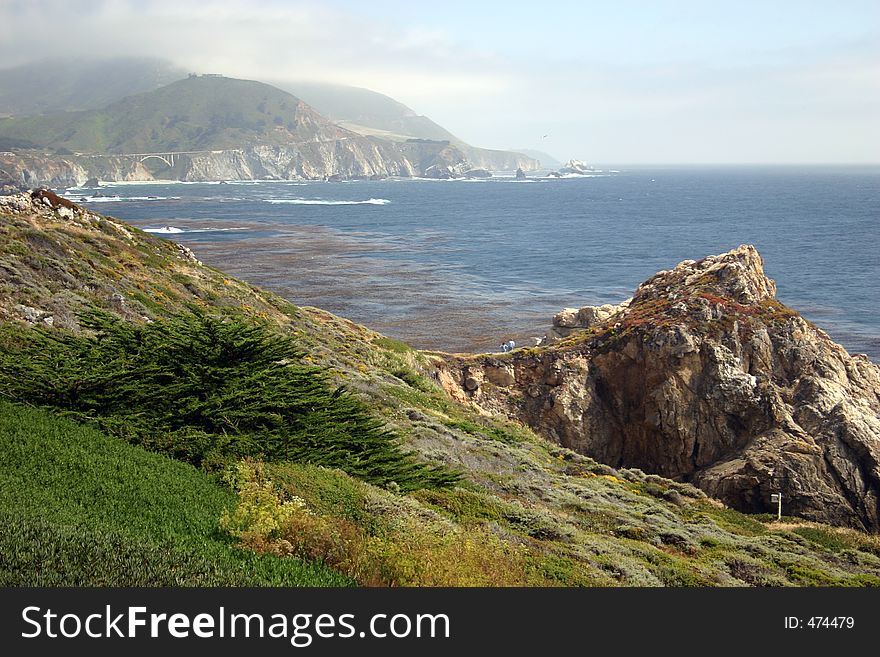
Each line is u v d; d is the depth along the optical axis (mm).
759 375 45844
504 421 45875
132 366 25203
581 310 59688
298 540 16359
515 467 33438
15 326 30266
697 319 47531
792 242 166500
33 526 14102
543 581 18000
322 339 49062
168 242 54844
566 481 34344
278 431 24359
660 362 46375
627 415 48438
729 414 44812
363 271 118562
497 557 18188
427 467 26844
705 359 46219
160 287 44750
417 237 168875
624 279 117312
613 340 49562
